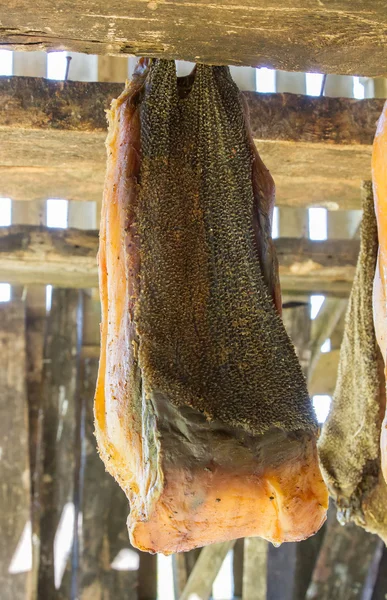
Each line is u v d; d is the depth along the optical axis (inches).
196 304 92.7
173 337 89.6
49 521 230.4
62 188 159.8
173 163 96.0
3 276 209.8
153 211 94.0
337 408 138.7
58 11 76.4
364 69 88.9
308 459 88.5
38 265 196.4
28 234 193.6
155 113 96.4
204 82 98.0
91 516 233.1
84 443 237.0
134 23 78.5
